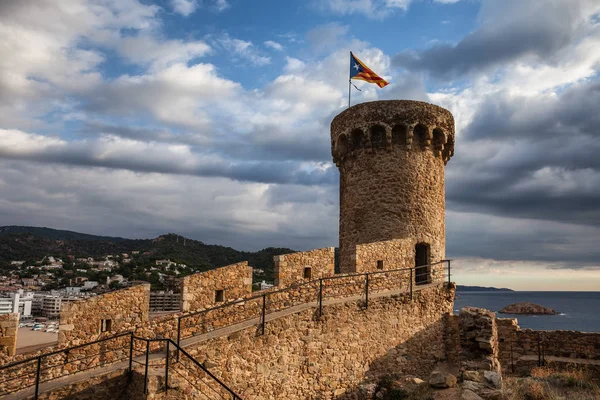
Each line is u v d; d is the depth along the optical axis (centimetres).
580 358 2488
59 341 1271
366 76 2691
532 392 1591
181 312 1486
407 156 2450
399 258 2281
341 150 2602
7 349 1192
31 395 1124
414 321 2100
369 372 1838
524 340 2600
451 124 2592
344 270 2392
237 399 1295
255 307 1652
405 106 2456
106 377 1213
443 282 2331
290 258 1838
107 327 1359
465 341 2125
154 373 1182
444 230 2605
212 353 1373
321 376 1662
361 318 1845
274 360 1530
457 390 1655
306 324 1648
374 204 2427
